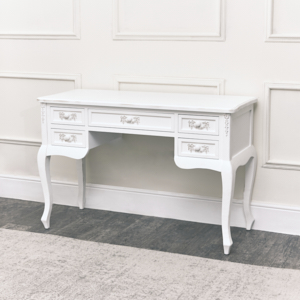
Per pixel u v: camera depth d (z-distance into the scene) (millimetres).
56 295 2252
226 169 2562
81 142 2871
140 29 3152
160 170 3254
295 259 2635
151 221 3227
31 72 3488
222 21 2928
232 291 2275
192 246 2818
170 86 3139
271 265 2566
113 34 3209
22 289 2309
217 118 2535
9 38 3498
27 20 3441
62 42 3363
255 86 2932
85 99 2834
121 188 3377
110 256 2668
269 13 2814
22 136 3631
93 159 3430
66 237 2938
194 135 2604
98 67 3301
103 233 3029
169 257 2650
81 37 3303
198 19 3008
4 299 2221
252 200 3064
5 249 2762
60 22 3355
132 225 3158
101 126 2801
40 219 3281
